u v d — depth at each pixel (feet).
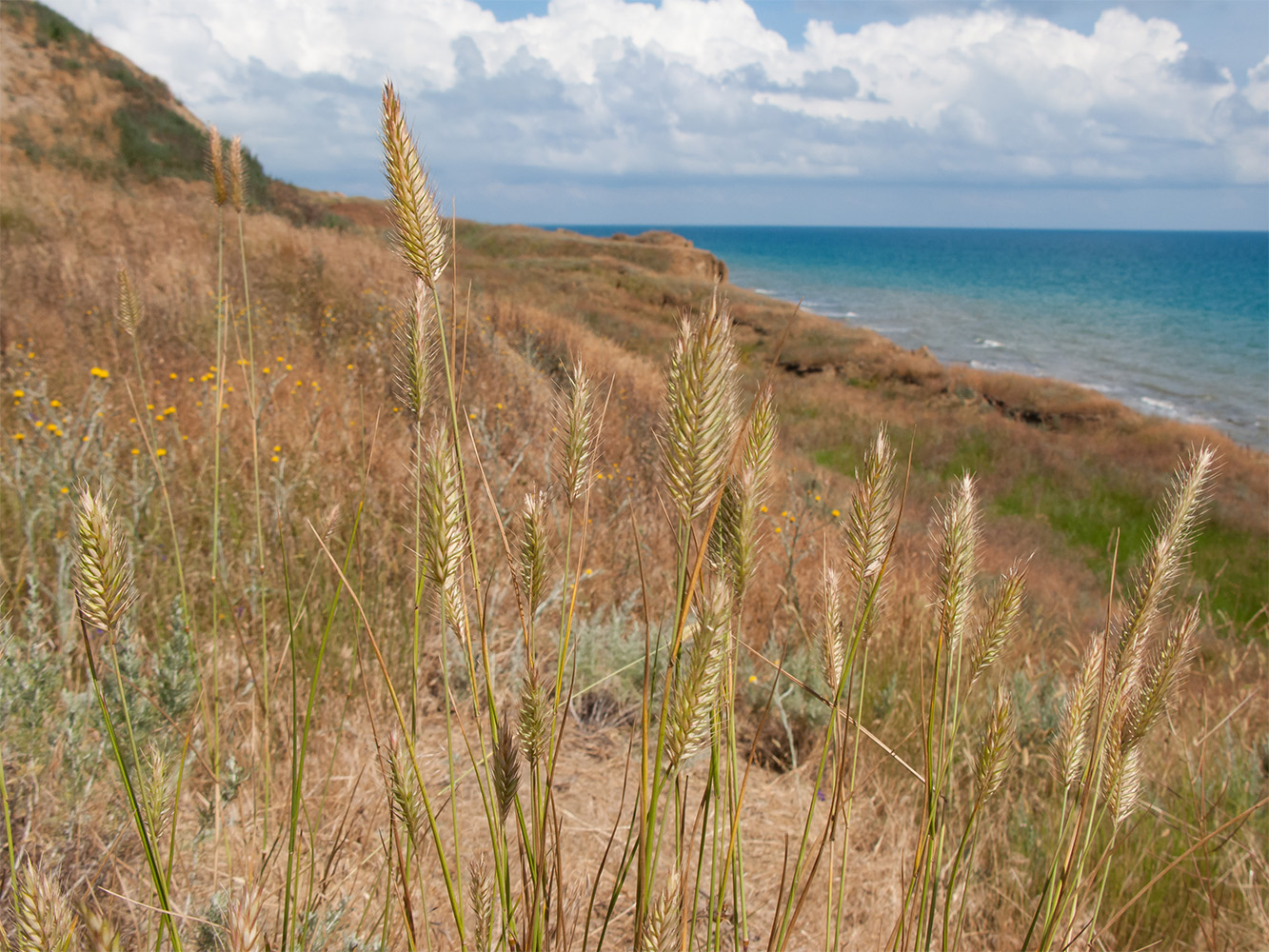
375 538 11.98
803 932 7.98
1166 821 9.32
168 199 54.34
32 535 10.20
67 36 75.66
